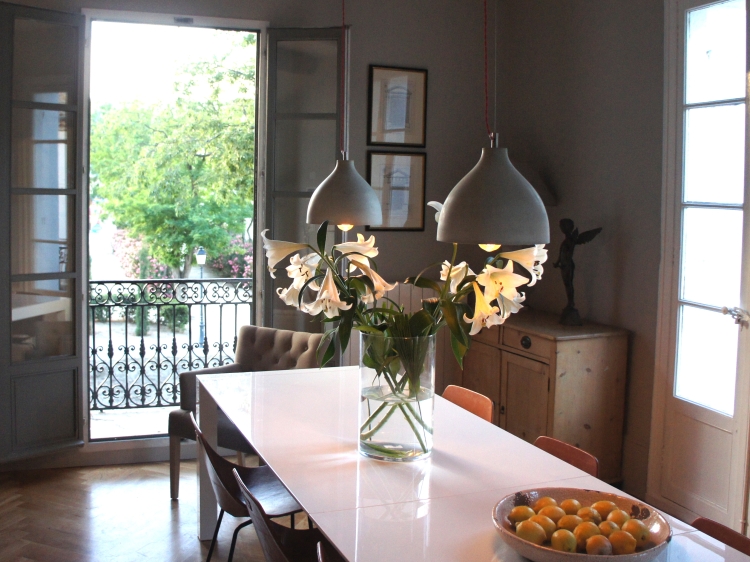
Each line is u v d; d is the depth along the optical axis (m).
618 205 3.81
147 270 10.05
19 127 3.89
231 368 3.96
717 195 3.25
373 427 2.22
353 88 4.48
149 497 3.83
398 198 4.62
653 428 3.60
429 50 4.62
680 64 3.40
